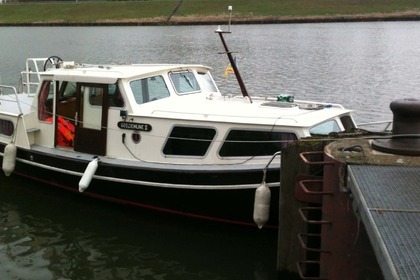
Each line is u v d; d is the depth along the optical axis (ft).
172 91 34.24
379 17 219.00
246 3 241.96
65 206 35.60
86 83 32.96
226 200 29.04
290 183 23.06
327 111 30.73
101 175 32.30
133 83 32.19
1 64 119.34
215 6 241.14
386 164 19.19
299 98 78.23
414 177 18.03
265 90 83.46
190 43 153.89
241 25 219.61
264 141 28.43
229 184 28.43
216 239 30.68
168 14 237.25
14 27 239.71
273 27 207.41
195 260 28.89
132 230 32.17
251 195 28.22
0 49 151.94
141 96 32.45
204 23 225.15
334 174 19.92
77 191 35.35
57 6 263.90
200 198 29.76
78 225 33.09
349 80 91.30
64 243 31.09
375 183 17.62
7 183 39.63
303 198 22.48
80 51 142.41
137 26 227.40
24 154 36.27
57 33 200.64
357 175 18.28
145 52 135.54
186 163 30.27
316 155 22.39
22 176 38.68
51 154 34.42
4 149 37.04
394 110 20.48
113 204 34.22
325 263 20.97
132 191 31.91
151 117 30.83
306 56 123.44
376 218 15.42
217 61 115.55
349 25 208.33
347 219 19.10
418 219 15.33
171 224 32.19
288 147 22.88
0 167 39.68
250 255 29.09
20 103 41.81
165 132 30.63
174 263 28.68
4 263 28.86
